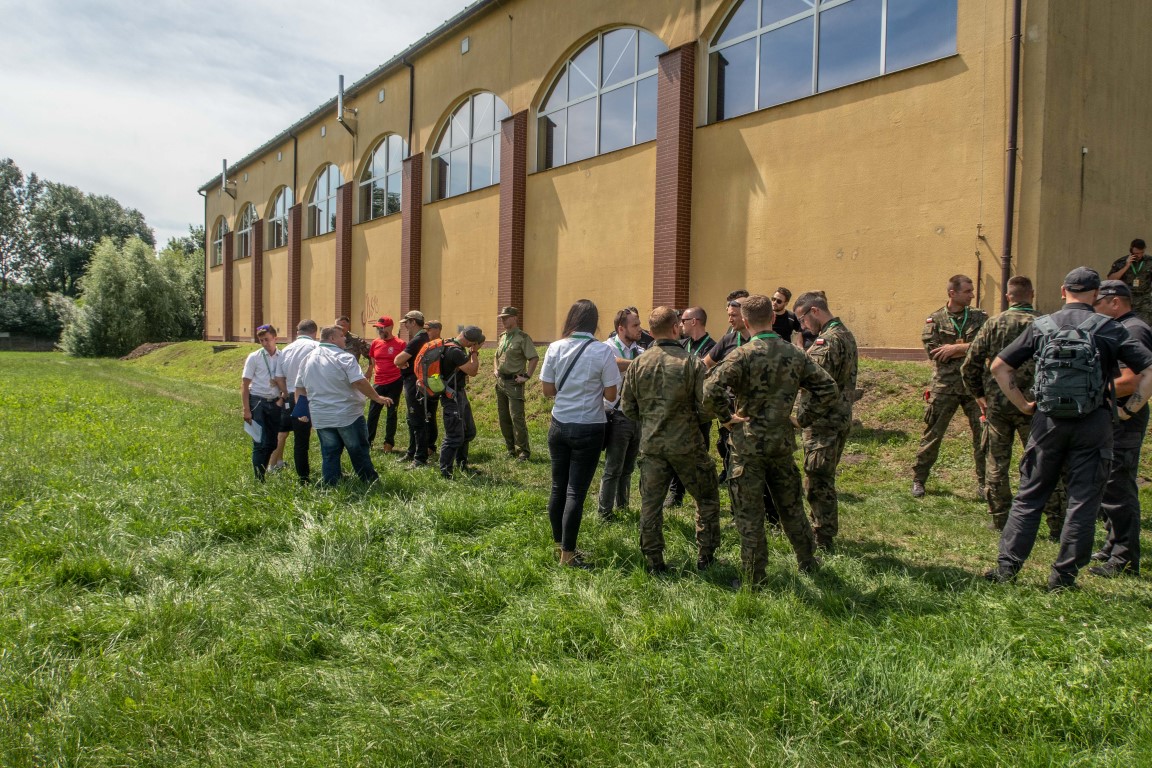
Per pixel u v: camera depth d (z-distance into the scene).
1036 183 8.24
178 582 4.20
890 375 8.85
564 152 15.12
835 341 4.79
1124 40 9.45
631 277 13.19
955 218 8.82
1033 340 4.16
